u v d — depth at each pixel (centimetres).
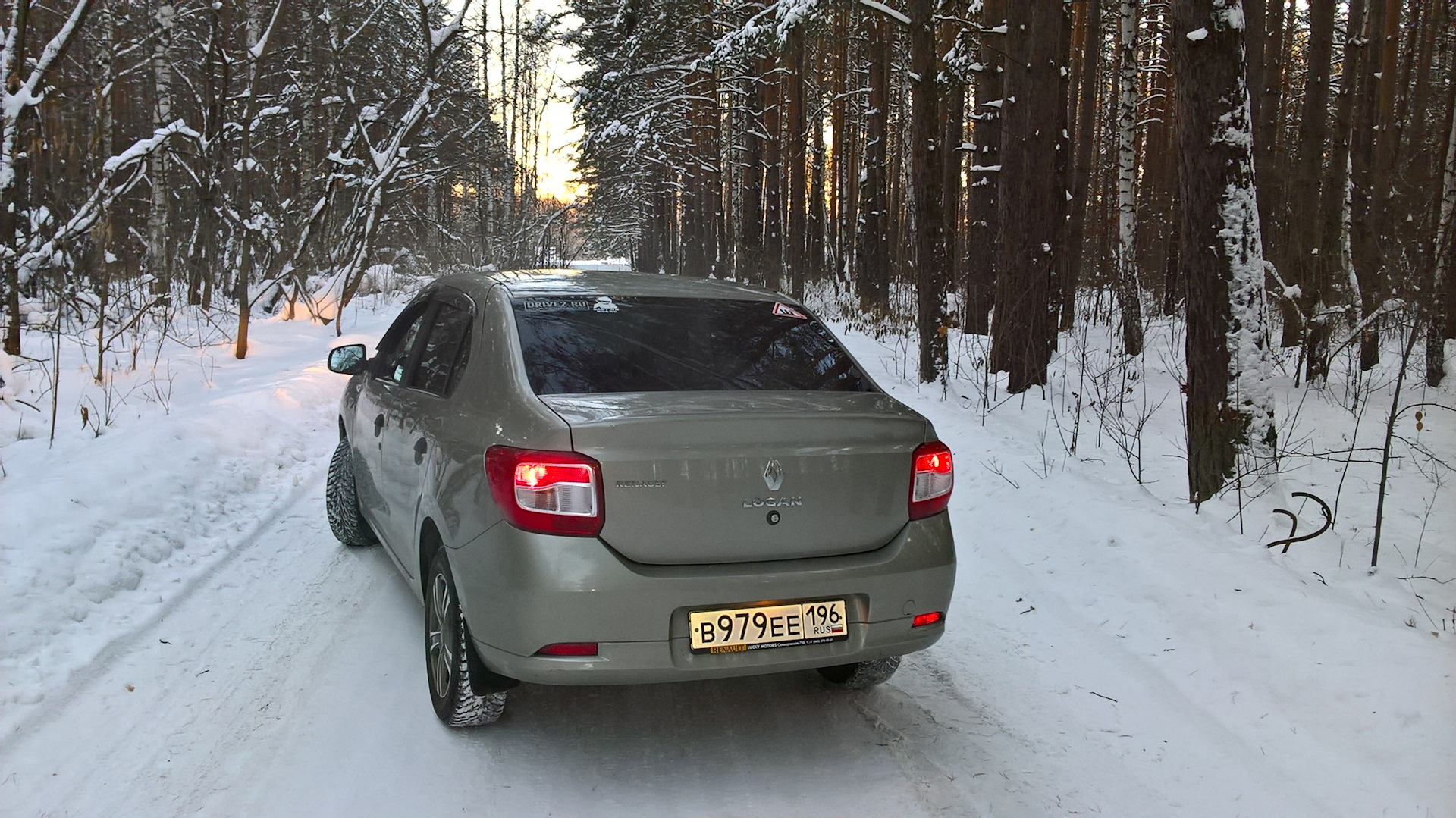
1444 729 330
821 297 2911
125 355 1105
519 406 309
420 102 1616
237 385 1008
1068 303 1756
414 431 387
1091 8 1769
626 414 295
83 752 317
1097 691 390
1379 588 452
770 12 1393
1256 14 1295
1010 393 1055
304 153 1912
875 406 338
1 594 409
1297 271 1205
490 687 322
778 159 2625
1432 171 1738
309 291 1770
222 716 346
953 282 2322
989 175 1507
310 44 1716
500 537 290
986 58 1421
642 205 4628
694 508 292
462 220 3903
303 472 742
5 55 916
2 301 957
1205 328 573
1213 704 376
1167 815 300
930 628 323
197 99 1594
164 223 1698
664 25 2605
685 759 331
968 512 648
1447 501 643
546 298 370
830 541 309
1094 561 521
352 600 470
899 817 295
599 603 282
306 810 288
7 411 783
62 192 1128
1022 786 315
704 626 292
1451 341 1155
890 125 3147
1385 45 1677
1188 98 567
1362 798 307
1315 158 1188
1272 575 456
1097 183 2925
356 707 358
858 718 365
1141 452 754
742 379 345
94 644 396
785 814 295
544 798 302
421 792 302
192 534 554
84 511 520
